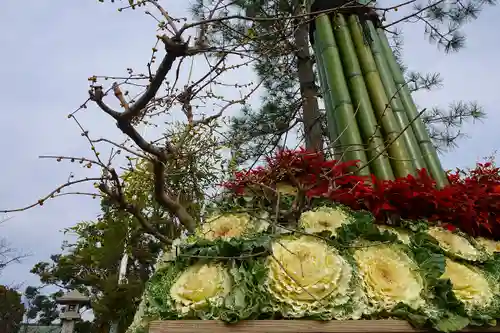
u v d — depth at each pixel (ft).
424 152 6.21
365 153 5.89
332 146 5.61
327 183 5.03
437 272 3.82
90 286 14.93
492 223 5.01
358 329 3.34
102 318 12.26
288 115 11.91
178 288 3.72
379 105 6.31
